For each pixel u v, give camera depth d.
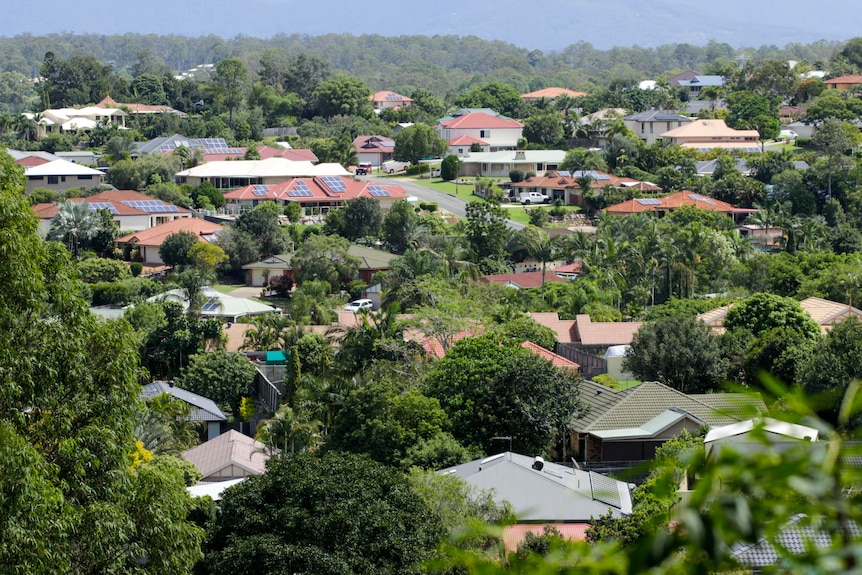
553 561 11.27
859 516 9.97
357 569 82.31
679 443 110.75
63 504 59.19
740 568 10.62
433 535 87.94
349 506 87.25
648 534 10.63
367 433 124.12
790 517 10.30
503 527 15.57
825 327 191.25
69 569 60.16
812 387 138.50
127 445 67.19
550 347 188.75
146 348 190.25
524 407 127.06
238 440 142.12
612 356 177.38
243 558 82.31
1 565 55.94
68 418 63.47
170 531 65.19
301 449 132.50
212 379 178.38
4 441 56.47
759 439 10.79
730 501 10.09
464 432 127.94
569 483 104.69
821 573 9.86
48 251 67.00
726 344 167.25
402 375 151.25
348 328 185.25
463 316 171.50
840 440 10.30
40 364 62.81
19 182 67.56
